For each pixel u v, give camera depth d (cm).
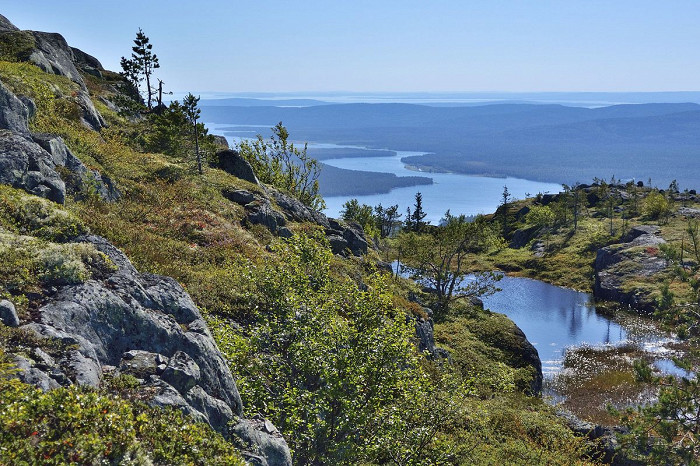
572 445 2902
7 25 5819
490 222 17812
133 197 3070
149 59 8119
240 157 4912
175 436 834
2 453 624
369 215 12356
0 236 1191
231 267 2336
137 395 923
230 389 1191
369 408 1405
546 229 16138
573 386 5403
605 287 9906
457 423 2566
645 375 2783
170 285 1338
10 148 1764
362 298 1623
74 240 1395
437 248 7294
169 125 4912
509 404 3438
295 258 1775
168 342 1138
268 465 1068
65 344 945
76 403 754
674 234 11469
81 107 4334
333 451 1296
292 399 1275
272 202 4588
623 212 16500
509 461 2405
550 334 7500
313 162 6712
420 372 1608
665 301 3106
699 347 2919
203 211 3316
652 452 2536
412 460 1515
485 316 6003
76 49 8450
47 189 1750
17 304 988
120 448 733
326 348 1382
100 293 1110
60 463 651
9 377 780
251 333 1545
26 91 3600
